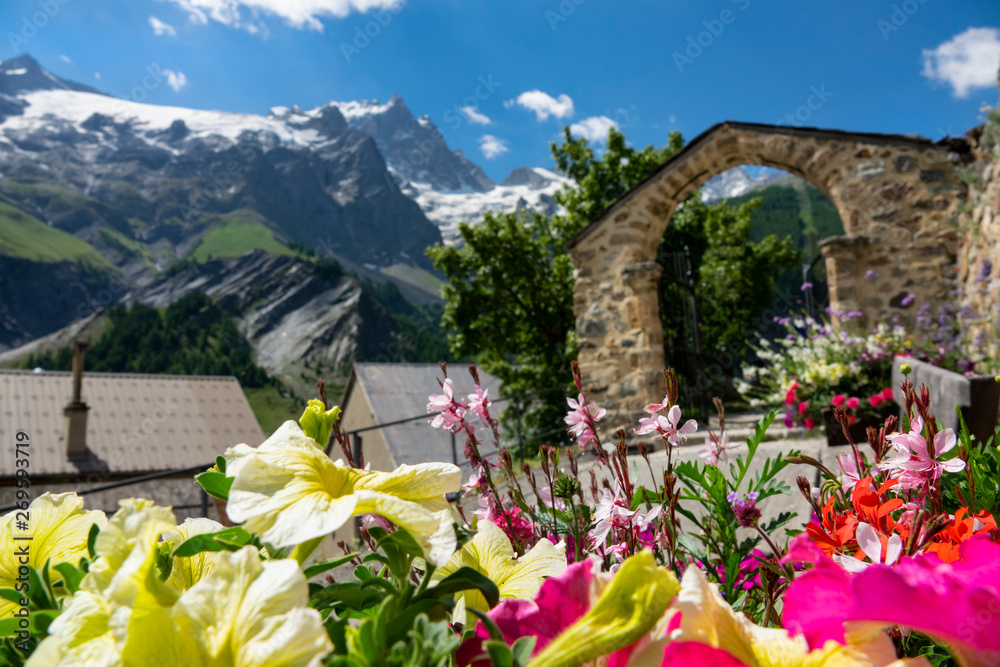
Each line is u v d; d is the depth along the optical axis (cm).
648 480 309
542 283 1645
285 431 54
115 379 3231
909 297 745
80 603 43
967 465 96
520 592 67
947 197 774
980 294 678
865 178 805
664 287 1052
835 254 792
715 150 889
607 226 937
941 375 417
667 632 44
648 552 45
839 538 69
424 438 2530
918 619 37
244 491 47
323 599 51
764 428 109
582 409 121
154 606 40
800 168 849
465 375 2891
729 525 109
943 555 61
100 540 42
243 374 10194
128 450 2809
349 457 93
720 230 2202
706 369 1143
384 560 54
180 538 62
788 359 766
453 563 71
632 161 1778
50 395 2922
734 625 46
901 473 73
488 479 113
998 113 621
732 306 2119
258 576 40
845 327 767
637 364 891
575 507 110
